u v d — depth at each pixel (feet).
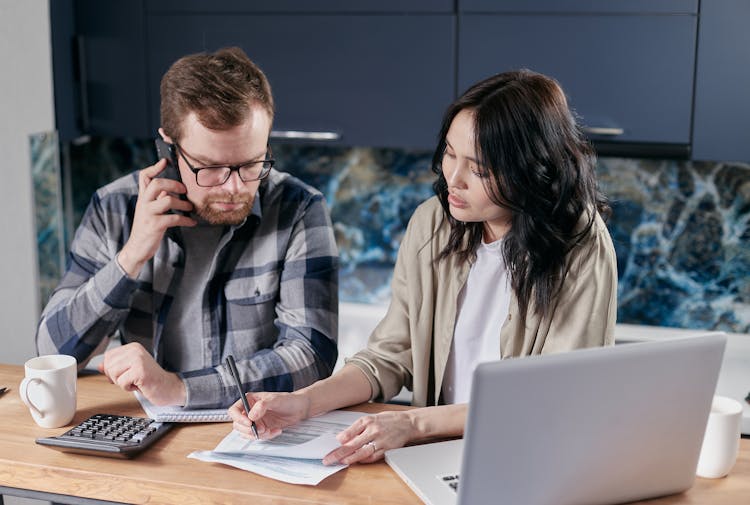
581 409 3.84
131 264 5.45
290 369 5.41
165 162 5.45
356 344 8.92
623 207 9.27
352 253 10.16
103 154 10.28
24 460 4.54
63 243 9.39
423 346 5.57
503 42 8.22
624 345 3.87
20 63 8.18
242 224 5.78
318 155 10.01
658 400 3.95
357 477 4.42
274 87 8.73
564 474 3.94
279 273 5.86
